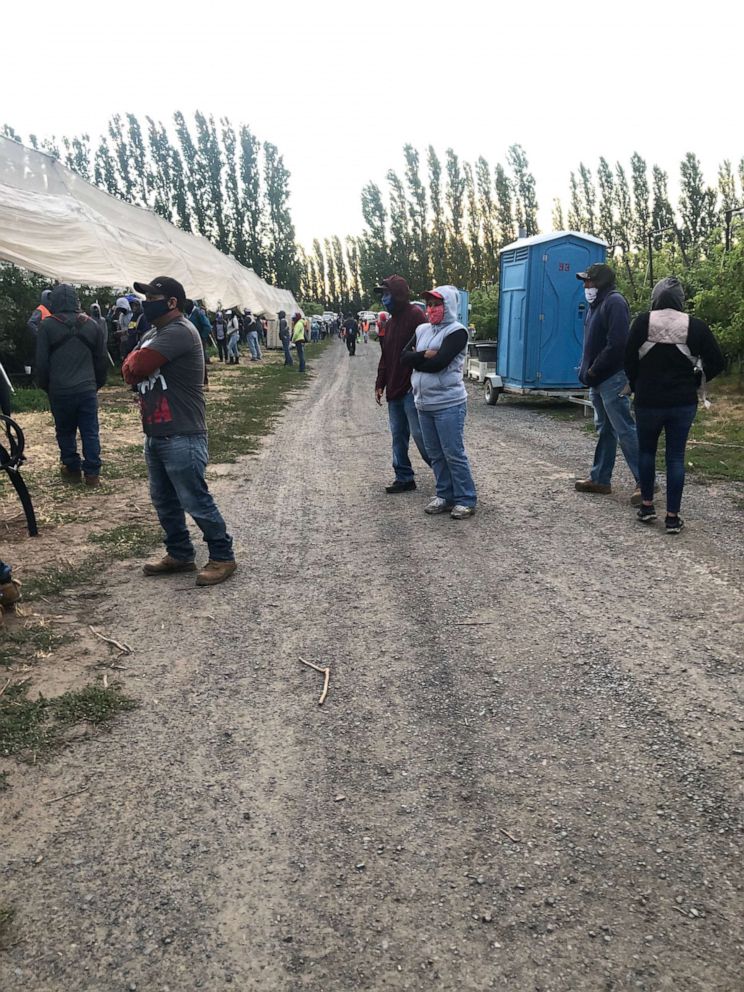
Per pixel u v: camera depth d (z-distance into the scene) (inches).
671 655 149.6
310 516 260.7
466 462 250.7
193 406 185.5
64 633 165.5
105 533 237.9
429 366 238.5
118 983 80.4
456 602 180.1
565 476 312.0
